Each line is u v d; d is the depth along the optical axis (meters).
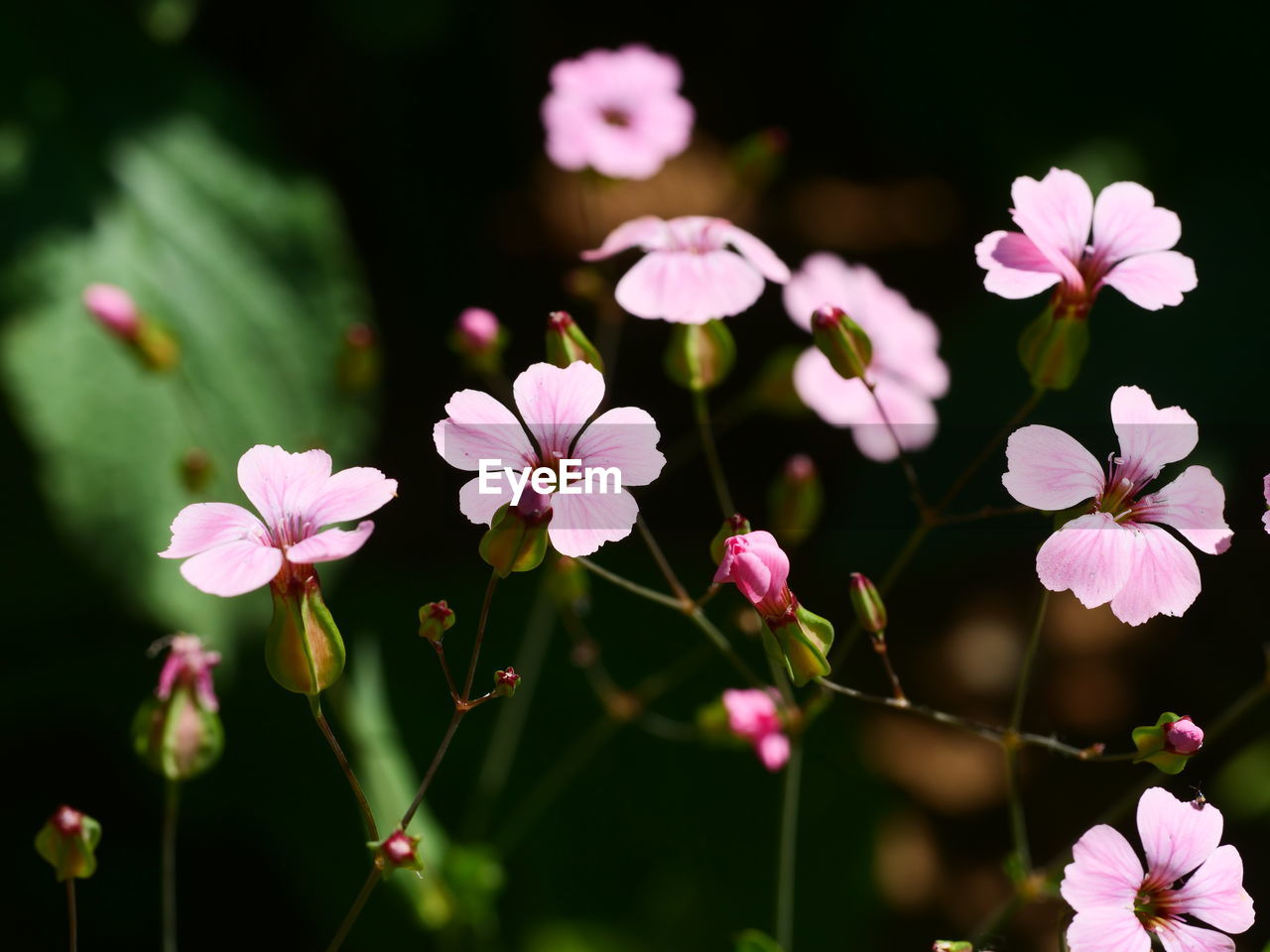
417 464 0.72
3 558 0.57
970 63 0.79
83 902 0.54
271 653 0.40
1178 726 0.41
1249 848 0.60
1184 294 0.69
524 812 0.49
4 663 0.57
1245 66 0.75
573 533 0.40
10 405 0.53
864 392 0.48
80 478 0.52
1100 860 0.39
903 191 0.94
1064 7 0.79
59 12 0.60
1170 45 0.77
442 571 0.65
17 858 0.54
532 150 0.83
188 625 0.52
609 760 0.56
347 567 0.63
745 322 0.82
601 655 0.60
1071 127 0.77
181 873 0.56
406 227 0.76
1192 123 0.75
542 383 0.40
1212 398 0.67
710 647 0.60
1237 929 0.40
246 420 0.55
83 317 0.54
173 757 0.42
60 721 0.57
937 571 0.77
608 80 0.49
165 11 0.63
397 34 0.69
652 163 0.48
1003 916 0.43
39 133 0.57
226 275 0.57
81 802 0.56
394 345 0.75
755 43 0.94
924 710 0.42
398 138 0.76
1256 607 0.72
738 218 0.90
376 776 0.49
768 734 0.44
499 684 0.41
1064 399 0.67
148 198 0.57
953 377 0.69
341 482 0.40
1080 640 0.74
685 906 0.54
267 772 0.56
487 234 0.80
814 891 0.55
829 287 0.48
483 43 0.79
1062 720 0.70
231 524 0.40
